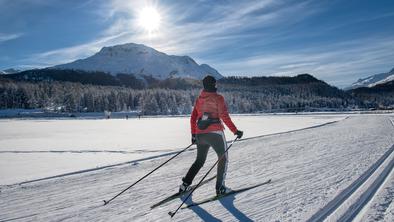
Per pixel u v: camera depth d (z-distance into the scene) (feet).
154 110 377.30
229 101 410.11
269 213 13.74
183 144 55.62
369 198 15.72
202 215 13.79
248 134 70.03
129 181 22.35
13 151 50.60
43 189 20.84
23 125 152.15
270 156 32.19
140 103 410.93
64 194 19.15
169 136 75.10
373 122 94.79
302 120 141.79
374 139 44.70
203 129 15.96
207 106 16.06
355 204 14.73
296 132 66.74
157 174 24.39
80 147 54.90
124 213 14.61
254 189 18.16
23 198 18.52
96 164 34.22
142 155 41.06
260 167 25.77
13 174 30.30
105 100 407.23
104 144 59.31
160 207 15.25
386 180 19.51
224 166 16.29
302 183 19.24
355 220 12.73
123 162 32.19
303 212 13.67
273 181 20.16
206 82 16.20
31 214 15.15
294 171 23.40
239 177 21.94
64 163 36.63
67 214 14.85
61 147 55.57
